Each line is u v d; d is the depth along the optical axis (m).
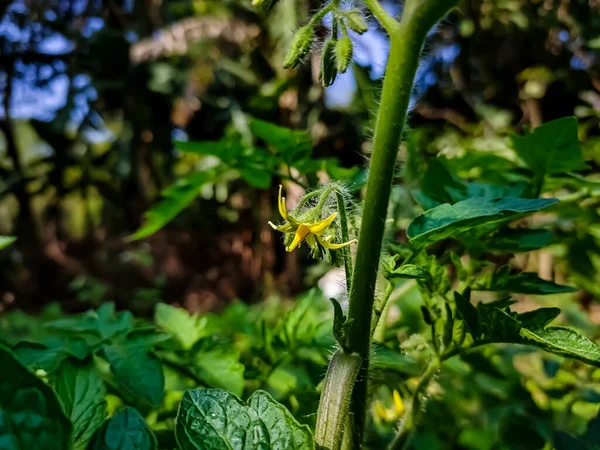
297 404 0.15
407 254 0.12
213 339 0.15
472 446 0.18
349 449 0.09
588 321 0.26
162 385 0.11
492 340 0.11
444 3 0.08
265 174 0.18
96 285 0.54
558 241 0.19
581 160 0.14
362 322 0.09
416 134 0.20
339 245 0.10
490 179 0.15
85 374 0.11
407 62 0.09
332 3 0.10
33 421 0.06
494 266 0.19
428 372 0.12
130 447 0.07
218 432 0.08
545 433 0.15
